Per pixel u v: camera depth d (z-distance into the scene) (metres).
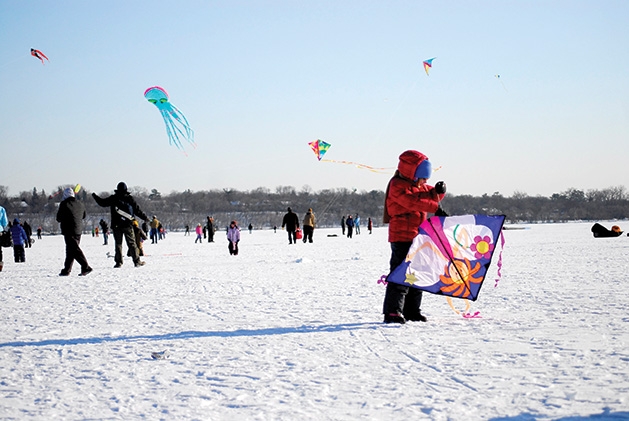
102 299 9.68
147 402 4.14
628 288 9.28
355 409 3.86
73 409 4.03
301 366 4.98
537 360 4.91
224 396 4.23
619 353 5.06
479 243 6.99
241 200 123.81
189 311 8.20
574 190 160.62
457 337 5.93
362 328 6.55
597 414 3.59
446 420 3.59
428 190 7.00
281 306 8.47
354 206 131.12
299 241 38.78
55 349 5.91
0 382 4.78
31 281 13.16
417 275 6.81
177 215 111.12
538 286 9.89
